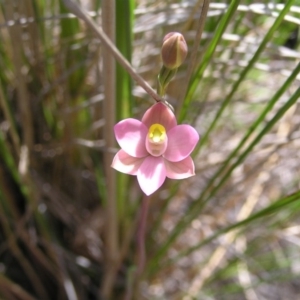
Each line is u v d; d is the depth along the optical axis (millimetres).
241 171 161
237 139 172
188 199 182
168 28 129
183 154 67
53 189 155
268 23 152
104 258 155
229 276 175
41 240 155
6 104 118
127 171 68
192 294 165
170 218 174
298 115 156
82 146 144
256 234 175
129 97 108
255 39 122
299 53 121
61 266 149
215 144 172
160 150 68
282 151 159
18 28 114
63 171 155
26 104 128
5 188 141
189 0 118
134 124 68
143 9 117
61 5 119
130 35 93
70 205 159
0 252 153
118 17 92
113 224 128
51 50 135
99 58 128
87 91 145
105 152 109
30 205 138
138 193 145
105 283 150
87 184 160
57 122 147
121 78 100
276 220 166
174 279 176
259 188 170
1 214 132
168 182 148
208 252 179
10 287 140
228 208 167
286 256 187
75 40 129
